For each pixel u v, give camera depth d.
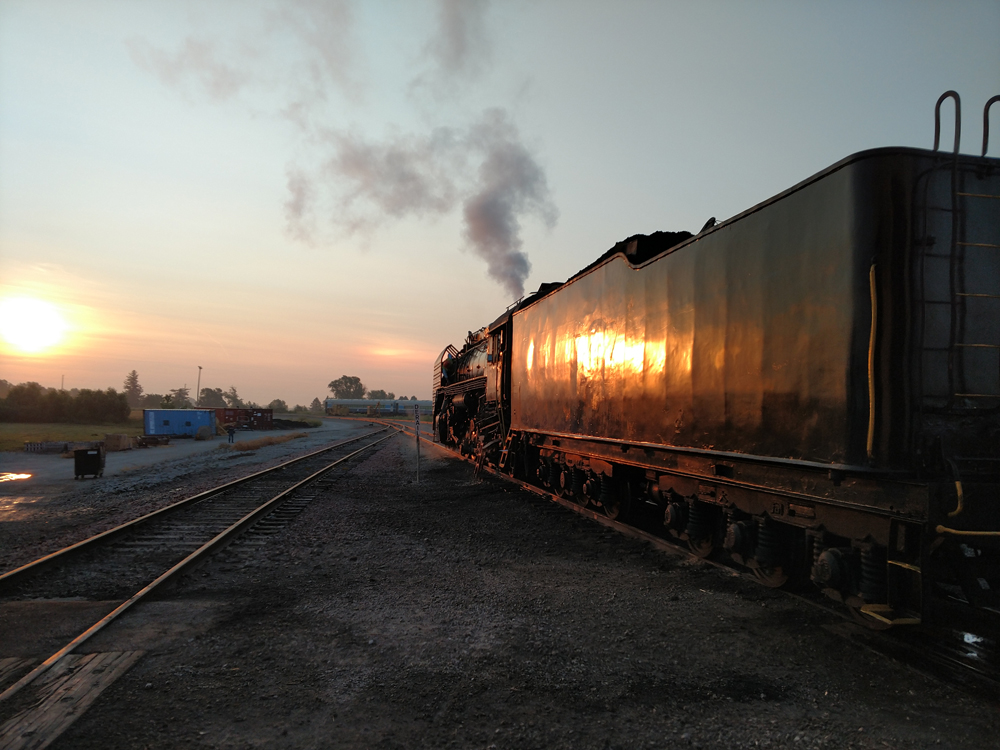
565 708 3.39
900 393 3.75
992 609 3.69
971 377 3.92
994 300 4.02
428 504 11.30
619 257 7.73
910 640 4.16
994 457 3.87
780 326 4.70
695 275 5.96
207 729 3.15
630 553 7.05
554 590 5.66
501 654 4.14
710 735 3.10
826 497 4.27
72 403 60.19
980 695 3.43
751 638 4.40
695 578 5.93
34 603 5.37
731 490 5.56
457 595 5.51
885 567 3.98
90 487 14.57
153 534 8.29
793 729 3.15
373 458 23.14
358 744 3.02
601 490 8.77
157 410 40.97
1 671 3.91
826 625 4.52
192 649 4.23
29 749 2.94
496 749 2.98
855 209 3.96
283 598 5.45
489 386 15.47
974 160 4.00
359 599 5.41
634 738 3.08
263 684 3.69
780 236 4.74
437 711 3.36
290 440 41.00
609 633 4.54
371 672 3.86
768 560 5.19
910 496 3.63
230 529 8.19
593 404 8.47
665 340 6.52
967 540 3.54
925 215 3.88
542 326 10.99
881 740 3.03
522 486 12.89
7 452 26.78
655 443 6.68
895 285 3.80
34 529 9.12
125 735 3.08
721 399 5.48
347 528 8.84
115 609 5.06
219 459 24.11
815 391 4.30
